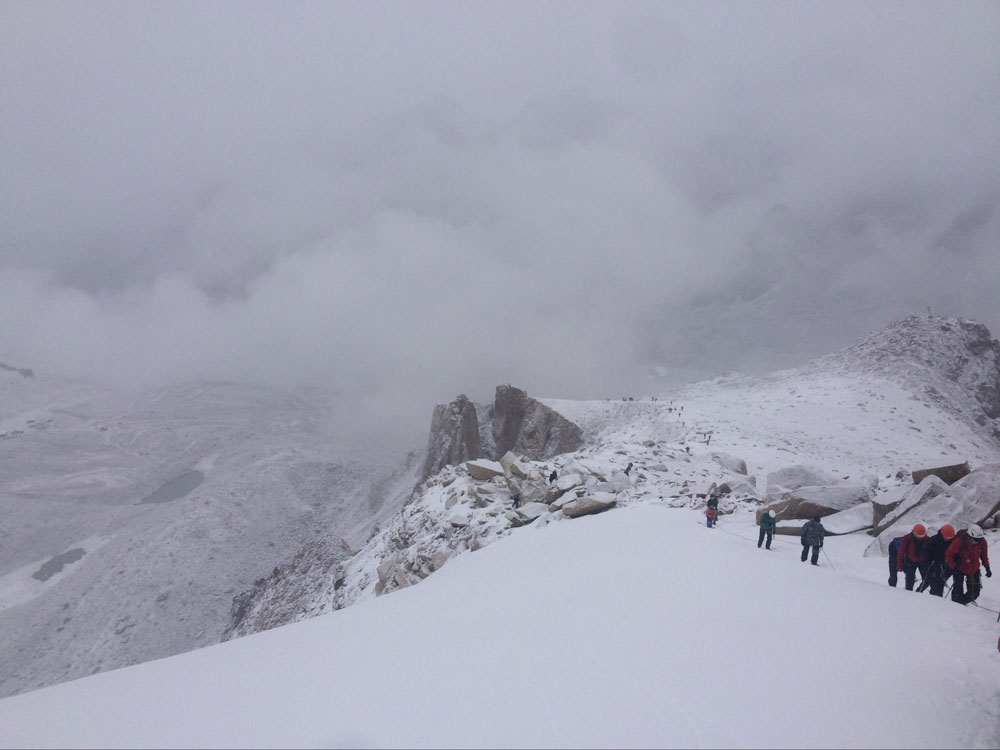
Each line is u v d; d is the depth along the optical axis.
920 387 78.38
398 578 29.70
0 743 7.26
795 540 19.73
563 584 13.71
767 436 56.94
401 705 7.19
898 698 6.94
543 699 7.04
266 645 13.28
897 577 13.72
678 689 7.13
